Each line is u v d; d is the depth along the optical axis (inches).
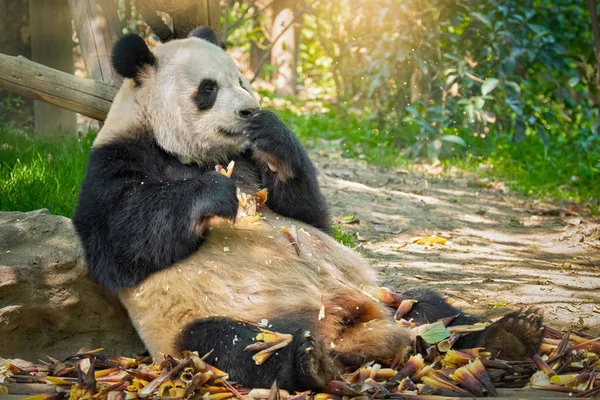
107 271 250.8
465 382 221.5
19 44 591.8
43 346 268.4
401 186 566.3
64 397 221.1
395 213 488.4
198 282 243.0
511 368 233.8
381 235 442.3
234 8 1047.6
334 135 721.0
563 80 700.7
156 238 243.0
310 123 753.6
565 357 240.8
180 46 274.2
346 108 801.6
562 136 725.3
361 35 738.2
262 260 248.8
